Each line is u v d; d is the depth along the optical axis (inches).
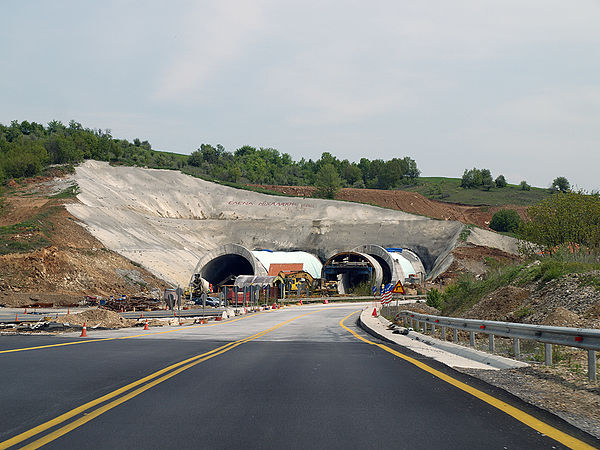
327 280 3467.0
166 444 205.5
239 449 198.4
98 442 207.9
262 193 4990.2
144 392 321.1
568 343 396.8
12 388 333.1
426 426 235.9
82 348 594.2
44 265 2377.0
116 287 2546.8
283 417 254.1
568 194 1278.3
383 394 318.0
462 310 1187.3
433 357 529.3
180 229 4057.6
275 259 3280.0
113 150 6131.9
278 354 555.8
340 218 4547.2
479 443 207.8
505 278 1053.8
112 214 3622.0
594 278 740.0
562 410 274.4
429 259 3996.1
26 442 207.3
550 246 1270.9
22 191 3887.8
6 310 1879.9
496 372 420.2
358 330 1045.8
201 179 5123.0
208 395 312.7
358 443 207.3
